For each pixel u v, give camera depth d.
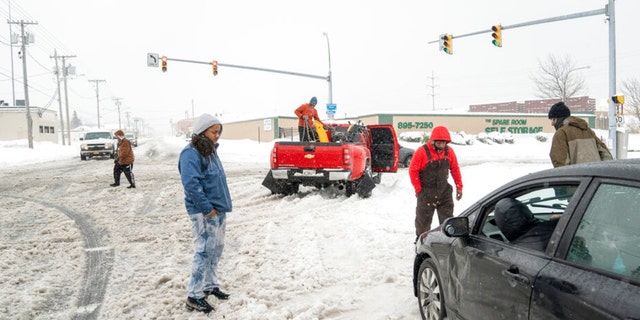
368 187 10.68
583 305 1.99
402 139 39.22
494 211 3.03
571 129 5.14
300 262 5.64
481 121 45.66
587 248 2.16
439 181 5.77
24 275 5.38
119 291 4.84
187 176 4.06
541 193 2.86
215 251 4.42
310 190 12.32
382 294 4.64
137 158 29.98
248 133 57.41
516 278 2.49
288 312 4.13
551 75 47.94
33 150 36.75
